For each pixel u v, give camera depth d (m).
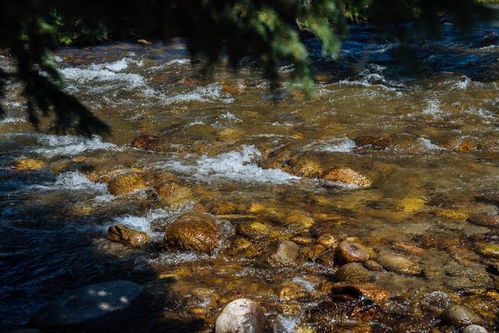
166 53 17.05
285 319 4.76
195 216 6.40
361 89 12.21
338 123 10.28
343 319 4.76
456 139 9.15
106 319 4.88
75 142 9.79
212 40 2.33
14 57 2.56
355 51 13.70
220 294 5.21
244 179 8.06
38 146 9.62
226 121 10.59
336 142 9.26
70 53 16.95
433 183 7.63
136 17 2.21
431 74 13.16
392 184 7.66
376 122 10.28
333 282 5.35
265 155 8.98
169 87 13.14
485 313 4.74
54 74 2.77
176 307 5.04
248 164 8.69
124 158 8.97
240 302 4.63
